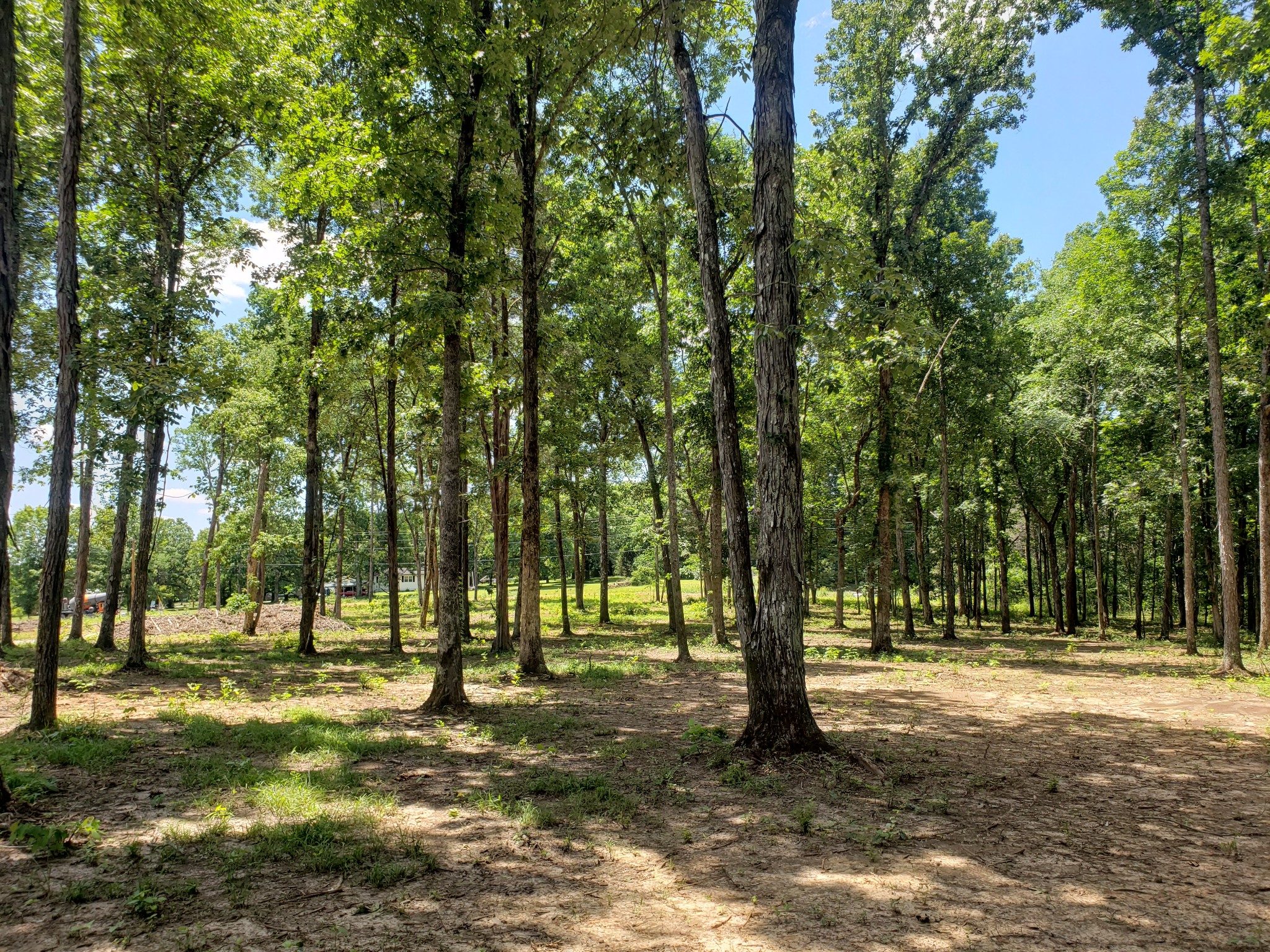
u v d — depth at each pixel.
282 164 15.48
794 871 4.51
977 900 4.06
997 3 17.91
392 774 6.93
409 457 27.50
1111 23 14.49
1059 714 10.48
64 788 6.09
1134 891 4.19
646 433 25.66
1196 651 20.05
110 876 4.23
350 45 10.45
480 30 10.99
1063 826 5.43
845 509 24.91
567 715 10.37
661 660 18.27
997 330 27.12
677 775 6.92
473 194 10.99
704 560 27.33
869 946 3.50
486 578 68.88
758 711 7.57
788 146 7.79
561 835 5.18
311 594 19.78
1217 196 14.52
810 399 24.02
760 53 7.87
